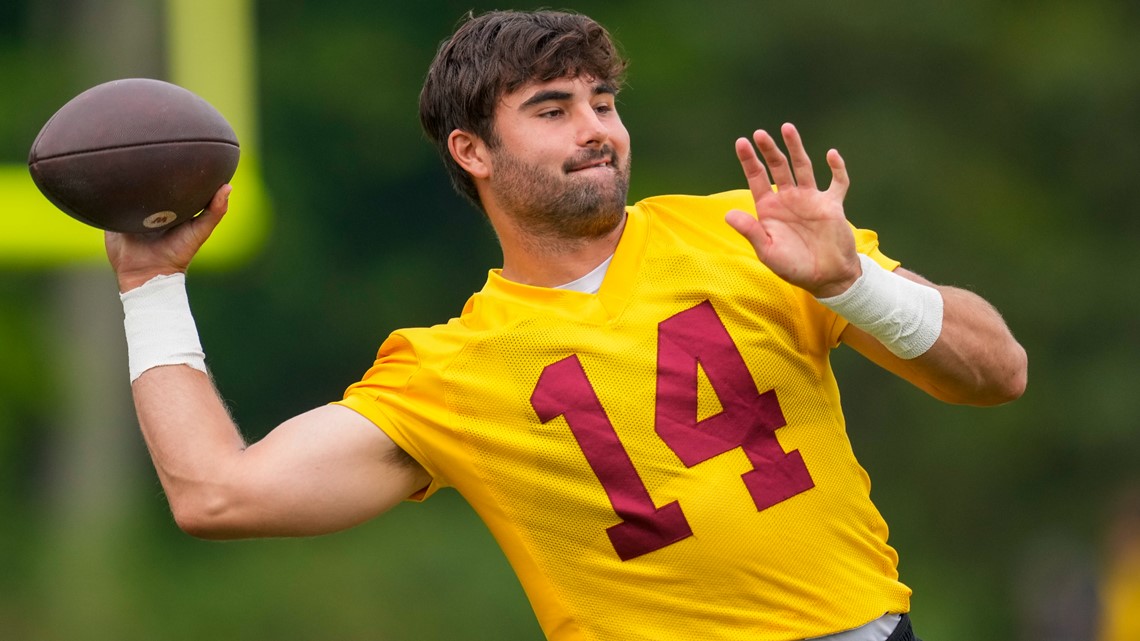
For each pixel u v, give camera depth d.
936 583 58.28
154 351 13.36
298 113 68.75
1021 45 68.56
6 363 59.75
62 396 58.41
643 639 12.72
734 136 68.50
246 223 39.94
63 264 38.78
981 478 61.84
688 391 12.66
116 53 54.72
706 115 68.62
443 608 49.81
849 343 13.34
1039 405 63.31
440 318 69.56
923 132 68.31
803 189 12.19
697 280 12.86
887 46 68.50
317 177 68.81
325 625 48.34
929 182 67.06
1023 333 65.69
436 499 57.97
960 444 61.75
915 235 66.44
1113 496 57.31
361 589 50.12
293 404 68.44
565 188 13.03
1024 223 67.62
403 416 13.12
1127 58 68.31
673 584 12.62
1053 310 65.69
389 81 69.00
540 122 13.20
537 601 13.13
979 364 12.73
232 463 12.94
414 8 69.88
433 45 69.75
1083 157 68.44
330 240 68.94
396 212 69.62
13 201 37.97
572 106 13.22
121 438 58.12
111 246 13.63
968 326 12.68
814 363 12.91
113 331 58.16
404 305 69.12
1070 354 65.44
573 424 12.72
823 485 12.74
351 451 13.06
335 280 68.69
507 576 51.62
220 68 40.53
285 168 68.19
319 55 68.81
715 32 69.19
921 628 53.88
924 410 61.91
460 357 13.01
